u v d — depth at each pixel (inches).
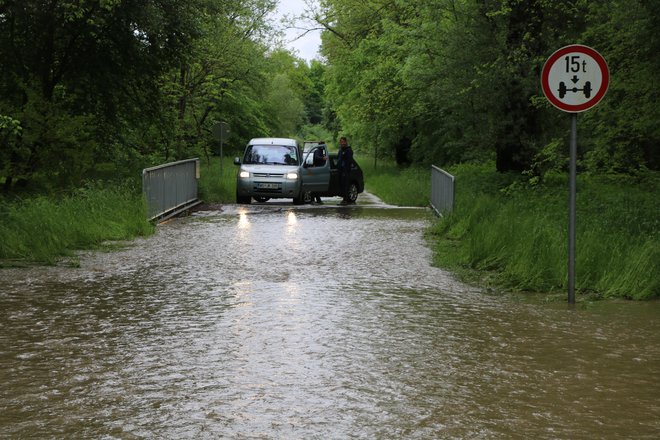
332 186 1202.6
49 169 938.1
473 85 1042.1
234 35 1700.3
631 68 674.2
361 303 394.6
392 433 209.5
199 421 218.8
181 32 1104.2
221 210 1002.7
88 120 966.4
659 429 213.2
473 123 1114.1
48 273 486.6
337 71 2026.3
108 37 1078.4
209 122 1932.8
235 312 370.3
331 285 447.8
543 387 253.1
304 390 248.8
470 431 211.2
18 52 1048.2
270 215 927.7
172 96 1350.9
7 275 478.3
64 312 370.0
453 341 315.9
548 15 991.0
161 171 881.5
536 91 997.8
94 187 810.2
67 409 229.8
